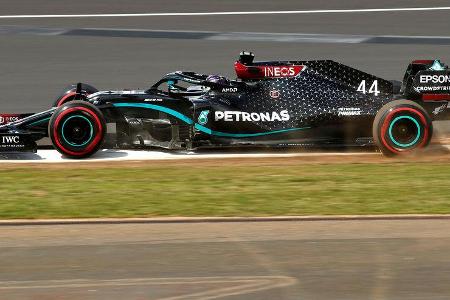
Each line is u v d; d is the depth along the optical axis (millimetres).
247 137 47375
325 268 27328
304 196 37125
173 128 47344
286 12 85375
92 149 46375
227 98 47438
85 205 35781
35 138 47375
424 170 42844
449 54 70250
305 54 70188
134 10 86438
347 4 89125
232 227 32188
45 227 32406
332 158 46500
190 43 74000
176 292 25391
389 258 28250
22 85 63125
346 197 36938
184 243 30109
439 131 52750
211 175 41969
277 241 30250
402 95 47625
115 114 47656
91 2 89875
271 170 43188
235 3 89750
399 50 71188
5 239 30766
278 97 47500
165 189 38750
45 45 73750
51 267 27641
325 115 47094
